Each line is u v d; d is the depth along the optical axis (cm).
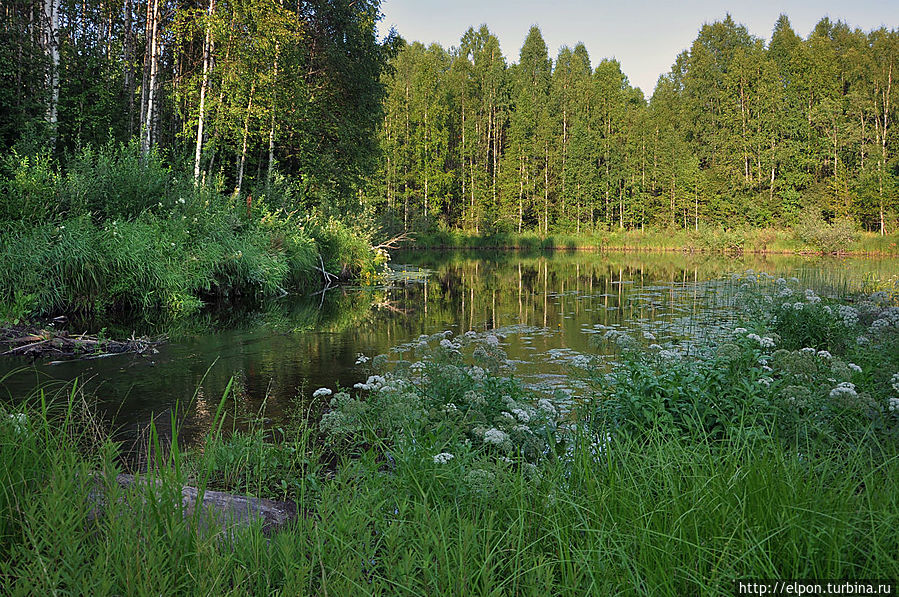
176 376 677
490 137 5831
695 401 399
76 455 258
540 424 411
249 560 206
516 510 256
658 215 5103
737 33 6028
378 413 420
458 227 5531
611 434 387
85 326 979
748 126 4969
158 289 1187
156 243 1208
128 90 1962
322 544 212
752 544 204
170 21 1845
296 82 2006
